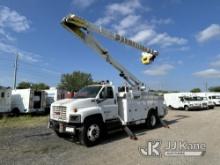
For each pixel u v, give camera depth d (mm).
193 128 11086
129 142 7984
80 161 5820
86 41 9031
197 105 25156
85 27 8875
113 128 8586
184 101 25875
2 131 10211
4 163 5625
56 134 8852
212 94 35281
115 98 9008
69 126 7406
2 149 6969
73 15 8367
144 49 11758
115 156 6262
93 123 7648
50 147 7266
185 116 17656
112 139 8523
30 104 18031
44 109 19359
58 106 7840
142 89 11531
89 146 7371
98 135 7742
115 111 8867
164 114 12414
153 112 11328
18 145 7500
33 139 8445
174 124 12719
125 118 9211
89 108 7688
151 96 11383
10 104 17625
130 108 9555
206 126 11797
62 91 22078
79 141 7758
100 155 6367
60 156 6266
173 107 27266
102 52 9773
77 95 8789
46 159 5984
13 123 13070
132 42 11008
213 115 18547
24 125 12203
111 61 10203
